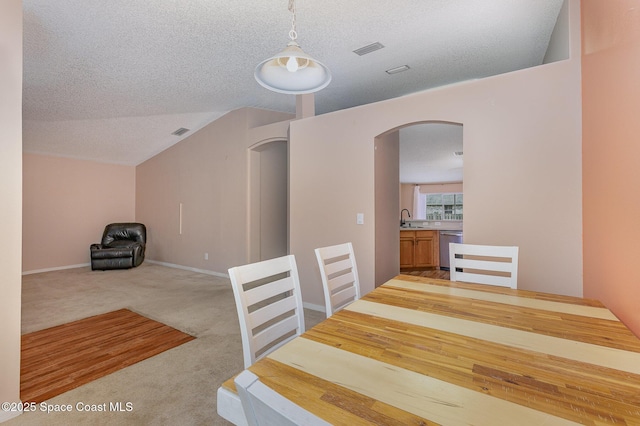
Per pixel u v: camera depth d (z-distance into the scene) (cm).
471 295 148
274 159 539
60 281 484
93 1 230
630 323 128
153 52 310
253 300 117
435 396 69
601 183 169
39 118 452
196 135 572
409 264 550
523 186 233
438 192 911
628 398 68
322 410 64
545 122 225
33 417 164
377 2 243
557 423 61
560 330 107
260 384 48
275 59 177
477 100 251
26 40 271
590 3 186
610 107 153
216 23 266
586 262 202
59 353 238
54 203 579
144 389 191
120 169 675
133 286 455
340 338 100
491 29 282
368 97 467
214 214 543
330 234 338
